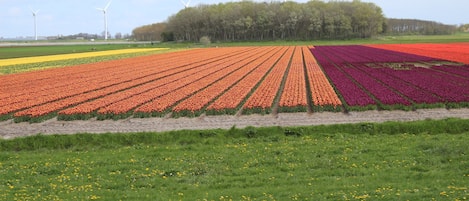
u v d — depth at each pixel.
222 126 33.09
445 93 41.75
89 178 20.80
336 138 28.02
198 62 89.25
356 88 46.88
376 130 29.86
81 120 37.09
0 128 34.81
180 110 37.34
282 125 32.66
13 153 27.59
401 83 50.34
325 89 46.50
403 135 28.38
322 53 108.12
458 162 21.16
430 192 16.41
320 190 17.45
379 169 20.53
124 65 84.50
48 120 37.50
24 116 37.03
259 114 37.28
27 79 63.06
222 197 16.94
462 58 80.31
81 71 73.50
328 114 36.44
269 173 20.56
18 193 18.56
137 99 43.53
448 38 194.62
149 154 25.12
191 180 19.92
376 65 73.81
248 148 25.78
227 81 56.38
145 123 35.00
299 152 24.17
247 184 18.95
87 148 28.38
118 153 25.89
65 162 23.91
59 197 17.89
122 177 20.78
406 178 18.91
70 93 48.97
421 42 157.88
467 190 16.39
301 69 68.94
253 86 50.88
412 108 37.16
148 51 140.25
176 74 66.81
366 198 15.95
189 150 26.00
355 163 21.70
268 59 92.62
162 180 20.05
